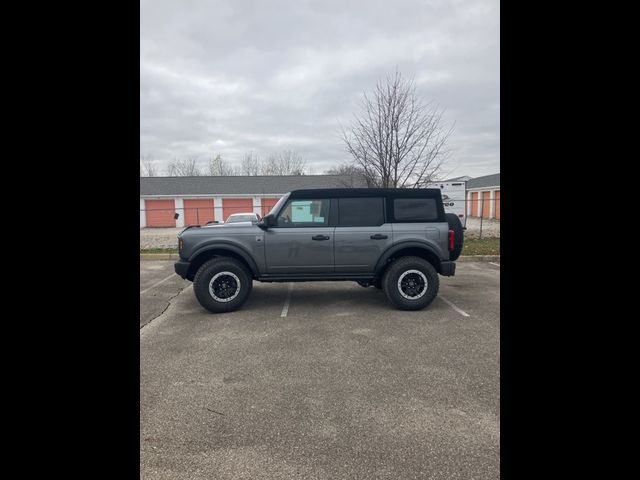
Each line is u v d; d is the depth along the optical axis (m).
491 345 4.18
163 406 2.98
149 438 2.57
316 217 5.71
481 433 2.58
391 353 3.99
